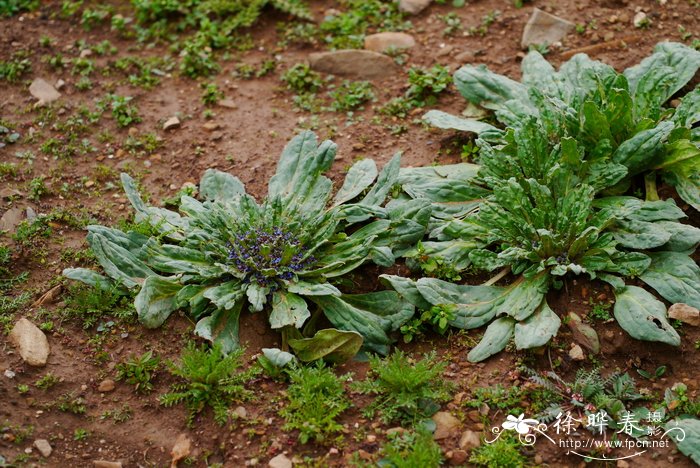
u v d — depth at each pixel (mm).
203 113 2533
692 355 2188
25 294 2270
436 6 2682
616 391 2160
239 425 2143
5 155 2465
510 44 2584
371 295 2246
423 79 2508
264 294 2227
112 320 2246
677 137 2283
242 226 2270
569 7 2623
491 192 2330
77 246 2334
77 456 2123
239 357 2199
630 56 2514
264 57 2637
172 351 2217
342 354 2193
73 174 2441
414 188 2340
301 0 2744
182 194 2391
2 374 2178
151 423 2154
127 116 2529
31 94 2566
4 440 2123
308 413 2133
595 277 2230
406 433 2123
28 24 2709
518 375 2182
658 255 2244
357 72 2580
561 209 2266
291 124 2504
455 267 2271
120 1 2748
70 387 2180
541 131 2297
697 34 2533
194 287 2236
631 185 2330
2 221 2352
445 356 2213
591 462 2111
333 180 2398
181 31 2699
